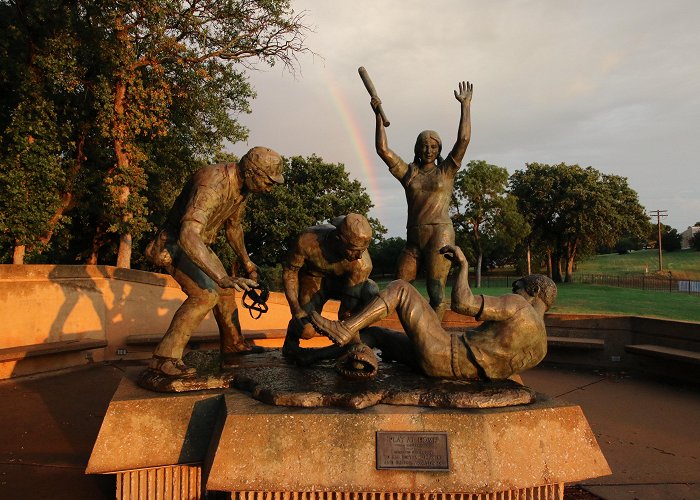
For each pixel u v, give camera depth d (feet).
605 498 10.59
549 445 9.05
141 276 26.96
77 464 12.28
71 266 24.34
